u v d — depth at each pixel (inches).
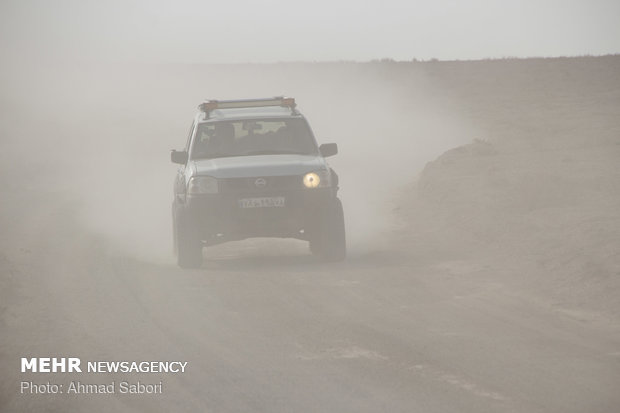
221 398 957.2
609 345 1116.5
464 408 892.0
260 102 1998.0
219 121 1900.8
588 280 1453.0
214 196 1722.4
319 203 1740.9
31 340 1218.6
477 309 1326.3
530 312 1299.2
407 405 907.4
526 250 1760.6
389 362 1061.8
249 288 1531.7
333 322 1268.5
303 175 1740.9
